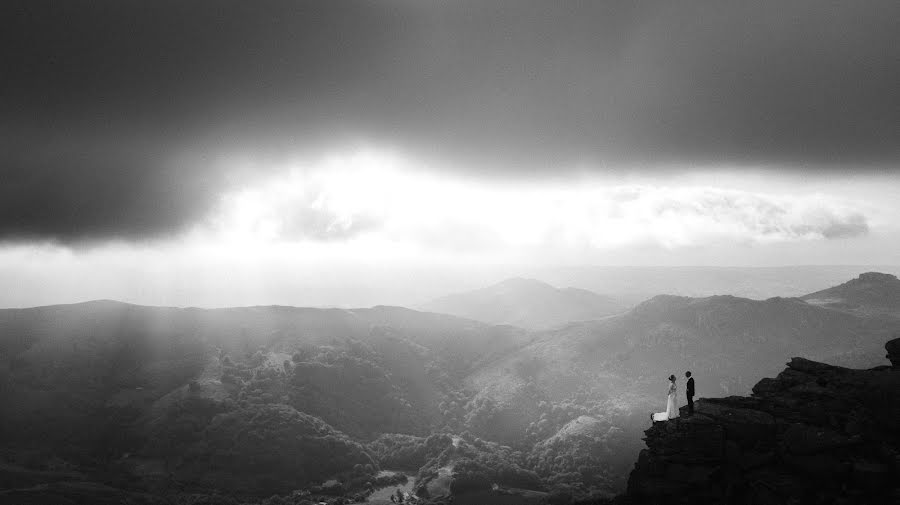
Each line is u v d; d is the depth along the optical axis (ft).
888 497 190.08
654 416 247.50
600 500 286.66
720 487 214.07
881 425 206.39
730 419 222.07
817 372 242.37
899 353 235.61
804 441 206.80
